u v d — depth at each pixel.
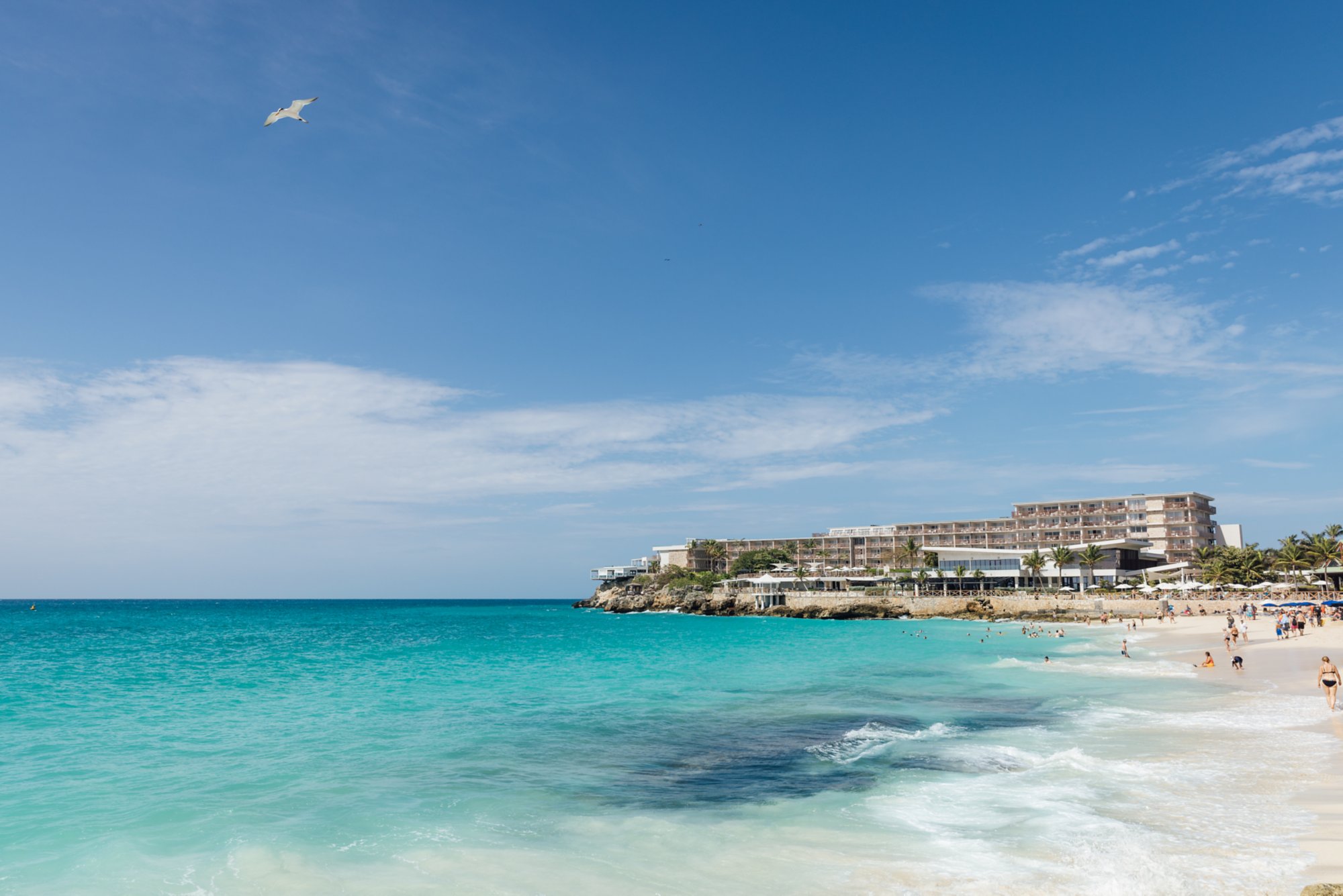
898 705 33.62
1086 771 20.41
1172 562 142.00
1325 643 54.00
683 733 27.27
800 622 126.19
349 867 14.12
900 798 18.47
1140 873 12.87
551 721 29.88
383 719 30.31
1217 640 64.44
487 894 12.90
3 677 48.69
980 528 164.12
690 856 14.62
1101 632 82.50
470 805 18.25
